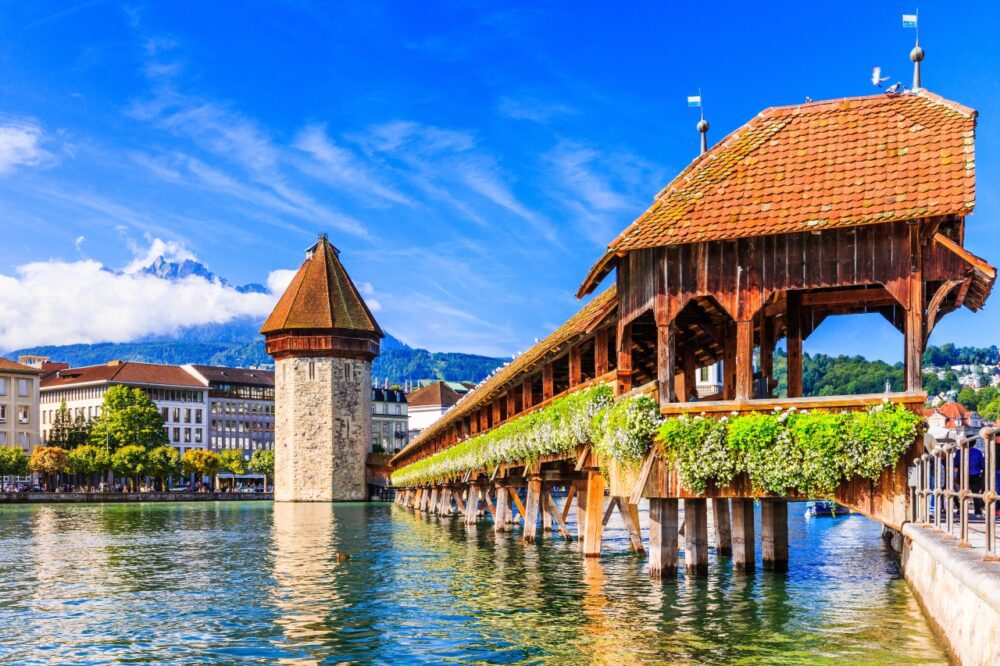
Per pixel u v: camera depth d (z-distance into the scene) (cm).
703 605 1958
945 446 1412
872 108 2025
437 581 2567
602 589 2247
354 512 7888
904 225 1811
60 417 13512
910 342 1798
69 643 1792
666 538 2255
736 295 1902
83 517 7231
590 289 2305
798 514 6706
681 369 3025
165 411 16425
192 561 3384
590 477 2944
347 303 10988
